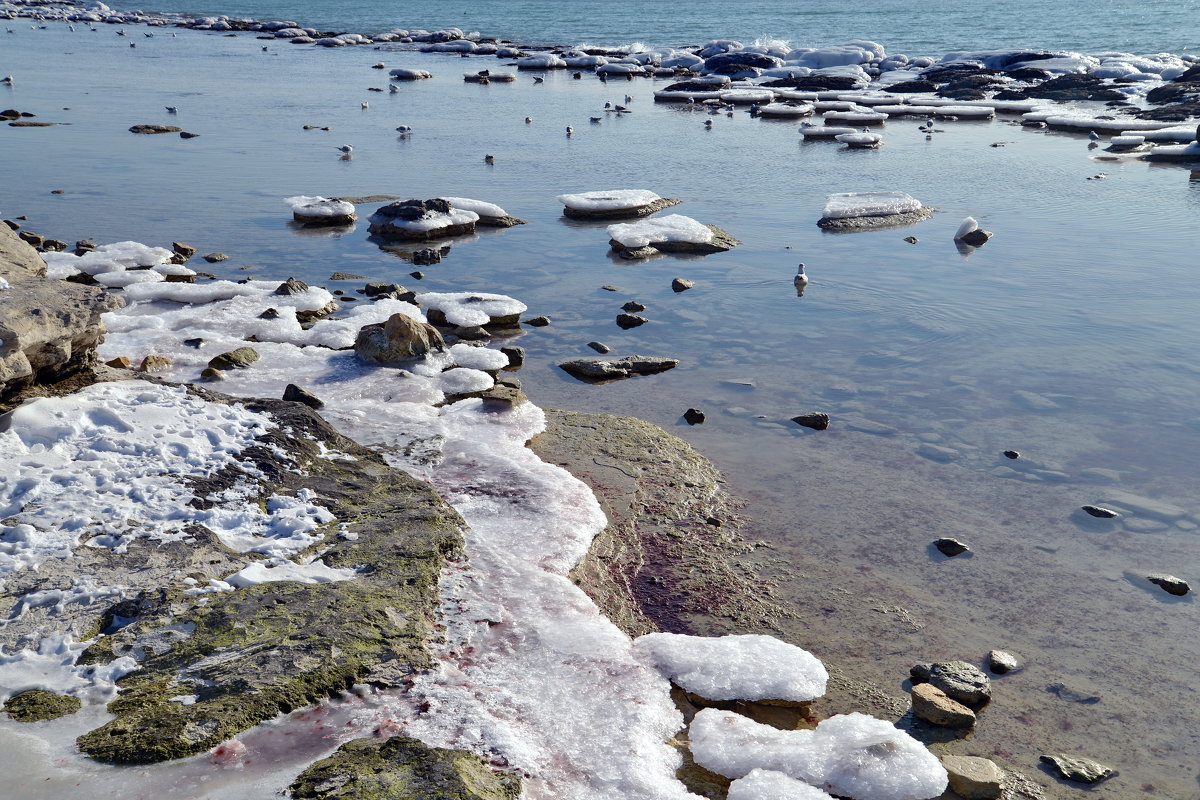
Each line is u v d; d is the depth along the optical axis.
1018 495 9.32
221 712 5.31
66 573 6.36
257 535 7.27
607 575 7.83
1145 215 20.73
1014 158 27.75
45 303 8.66
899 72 48.38
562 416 10.86
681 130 33.09
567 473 9.12
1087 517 8.90
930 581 7.93
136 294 14.40
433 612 6.63
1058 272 16.66
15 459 7.37
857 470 9.84
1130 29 72.75
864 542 8.51
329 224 19.84
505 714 5.70
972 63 47.66
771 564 8.16
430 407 10.68
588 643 6.49
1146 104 37.56
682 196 22.94
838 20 88.38
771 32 77.62
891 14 94.31
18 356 8.12
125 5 111.06
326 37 68.50
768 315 14.66
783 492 9.38
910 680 6.73
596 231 19.80
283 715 5.45
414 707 5.61
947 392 11.76
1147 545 8.43
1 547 6.47
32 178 23.25
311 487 8.10
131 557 6.61
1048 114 35.16
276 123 33.00
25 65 48.81
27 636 5.83
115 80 43.75
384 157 27.31
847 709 6.39
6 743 5.04
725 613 7.45
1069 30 73.31
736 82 46.94
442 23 88.94
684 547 8.36
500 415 10.45
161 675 5.63
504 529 8.01
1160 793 5.71
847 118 34.53
